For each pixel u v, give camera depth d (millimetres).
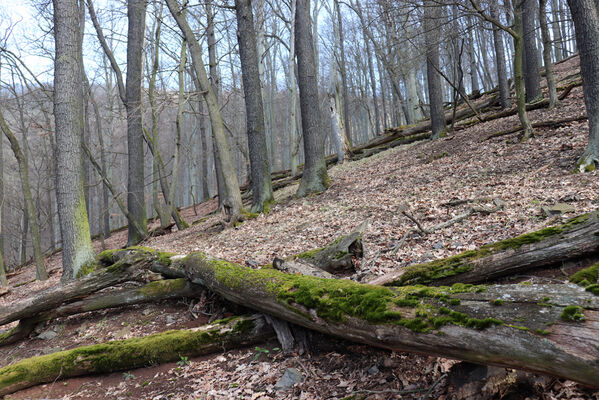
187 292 5727
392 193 9422
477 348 2320
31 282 13430
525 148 9492
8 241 32125
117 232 24594
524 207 5867
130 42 14773
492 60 39969
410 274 3939
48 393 4391
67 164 7781
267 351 4078
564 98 13234
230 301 4980
